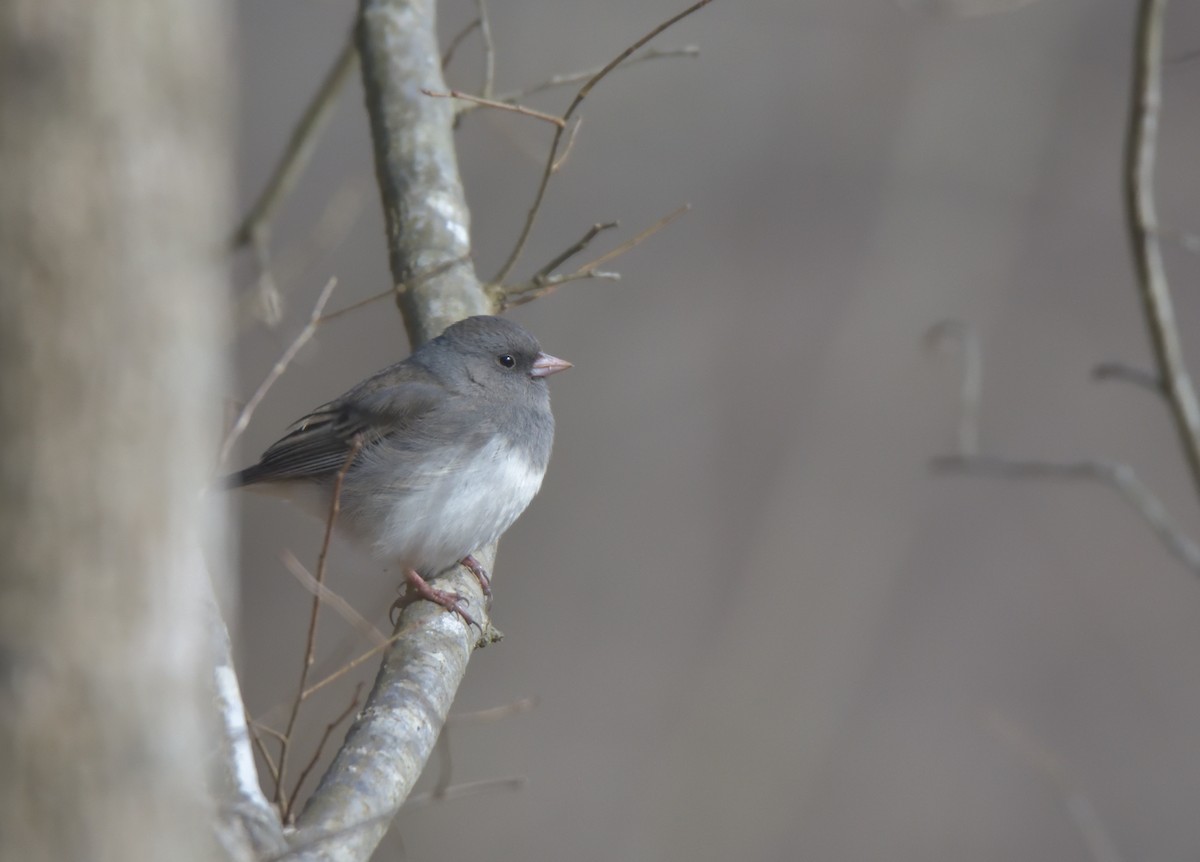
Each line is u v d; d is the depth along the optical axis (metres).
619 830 13.96
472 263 7.29
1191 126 17.77
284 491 7.23
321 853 3.94
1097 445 16.62
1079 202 18.00
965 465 7.85
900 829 14.48
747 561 16.31
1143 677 15.40
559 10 17.03
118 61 2.38
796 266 17.86
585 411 16.81
